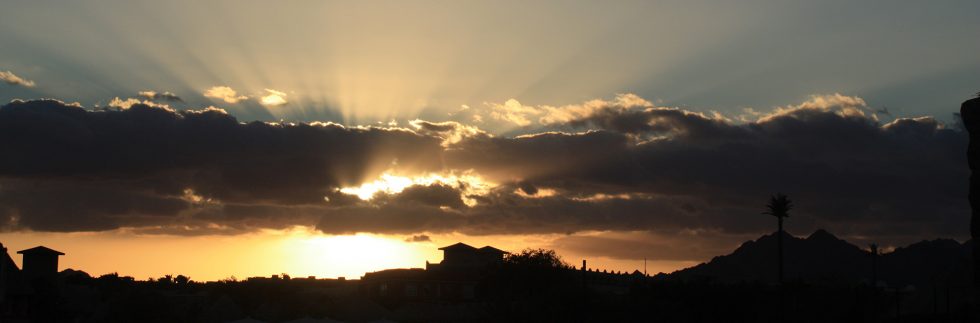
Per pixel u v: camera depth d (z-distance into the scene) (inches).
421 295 4030.5
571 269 4185.5
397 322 3206.2
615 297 3065.9
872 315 3184.1
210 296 4133.9
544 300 2913.4
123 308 3395.7
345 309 3447.3
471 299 4008.4
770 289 3253.0
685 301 3058.6
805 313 3117.6
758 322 3034.0
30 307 3417.8
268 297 4128.9
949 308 3380.9
